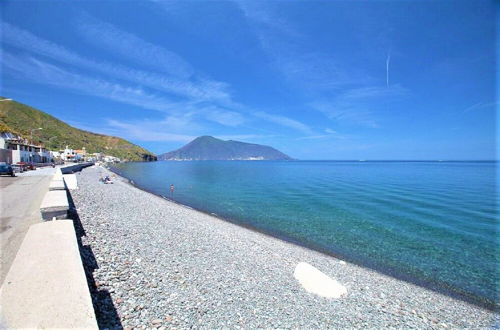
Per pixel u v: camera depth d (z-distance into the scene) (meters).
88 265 7.85
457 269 12.76
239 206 28.69
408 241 16.72
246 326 6.29
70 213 14.12
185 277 8.39
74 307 3.95
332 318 7.21
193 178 67.44
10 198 17.23
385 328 7.08
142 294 6.84
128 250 9.91
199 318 6.30
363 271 12.00
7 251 8.05
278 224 20.89
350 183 51.97
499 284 11.32
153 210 21.05
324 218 22.95
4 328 3.41
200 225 17.64
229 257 11.23
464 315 8.62
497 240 16.89
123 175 75.44
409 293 9.94
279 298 7.96
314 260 12.74
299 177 69.19
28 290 4.29
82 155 157.88
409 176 70.25
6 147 65.31
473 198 32.59
